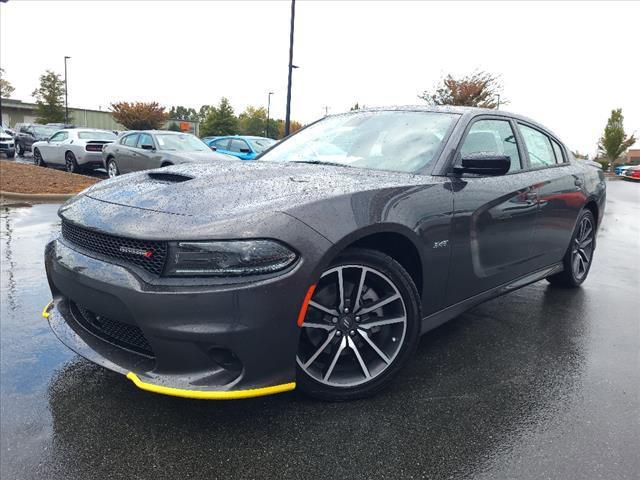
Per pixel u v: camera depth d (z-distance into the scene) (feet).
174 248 6.64
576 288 15.31
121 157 38.88
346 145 10.87
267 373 6.89
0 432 7.11
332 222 7.23
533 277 12.52
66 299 8.75
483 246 9.99
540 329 11.64
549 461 6.73
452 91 76.33
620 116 139.74
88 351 7.58
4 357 9.42
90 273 7.17
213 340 6.53
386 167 9.82
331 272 7.56
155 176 9.08
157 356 6.78
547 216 12.37
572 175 13.85
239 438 7.05
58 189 32.32
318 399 7.93
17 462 6.48
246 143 43.93
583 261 15.19
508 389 8.68
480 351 10.28
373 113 11.88
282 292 6.72
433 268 8.80
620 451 6.98
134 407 7.80
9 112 194.80
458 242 9.23
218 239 6.60
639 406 8.23
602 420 7.77
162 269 6.69
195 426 7.32
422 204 8.52
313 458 6.66
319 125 12.50
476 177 9.93
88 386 8.42
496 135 11.32
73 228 8.01
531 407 8.10
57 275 7.89
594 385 8.93
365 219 7.54
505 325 11.85
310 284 6.95
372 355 8.29
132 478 6.23
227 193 7.62
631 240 24.68
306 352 7.66
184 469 6.40
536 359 9.96
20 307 11.99
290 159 11.12
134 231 6.88
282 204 7.13
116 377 8.75
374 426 7.41
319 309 7.58
